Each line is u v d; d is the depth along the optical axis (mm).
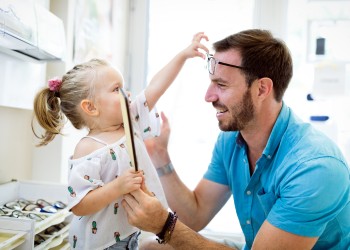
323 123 1565
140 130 927
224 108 969
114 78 854
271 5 1769
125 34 1916
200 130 1843
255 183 1006
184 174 1867
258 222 1029
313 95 1573
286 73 968
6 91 1055
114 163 803
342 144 1560
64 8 1329
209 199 1225
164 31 1896
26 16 934
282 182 875
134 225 781
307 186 799
